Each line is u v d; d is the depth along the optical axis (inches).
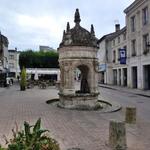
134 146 265.6
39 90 1007.6
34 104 563.8
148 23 1041.5
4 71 1434.5
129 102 674.8
